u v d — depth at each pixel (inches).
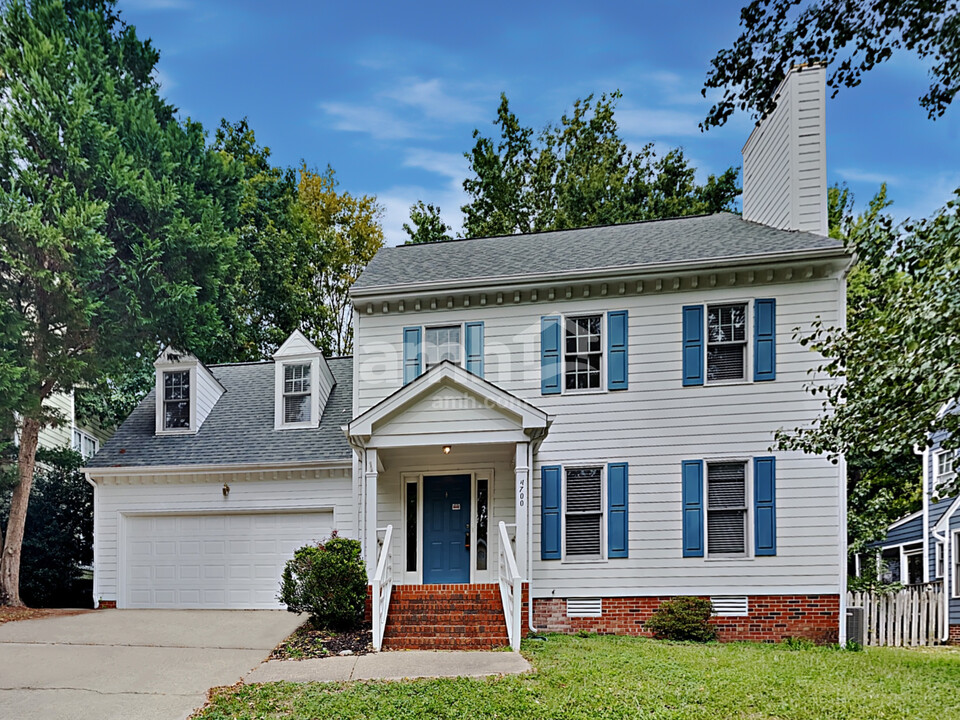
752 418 521.7
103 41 807.7
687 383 534.0
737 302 535.8
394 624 448.8
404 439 489.4
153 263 640.4
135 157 699.4
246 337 1087.6
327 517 634.8
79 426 1019.9
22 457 659.4
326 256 1299.2
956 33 297.4
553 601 525.3
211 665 383.9
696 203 1146.7
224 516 650.8
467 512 566.3
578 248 627.5
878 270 358.6
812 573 500.1
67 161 605.9
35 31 607.5
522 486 482.3
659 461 529.7
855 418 364.5
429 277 589.9
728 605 505.7
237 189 926.4
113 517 661.3
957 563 685.3
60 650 418.3
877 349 354.3
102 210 592.4
